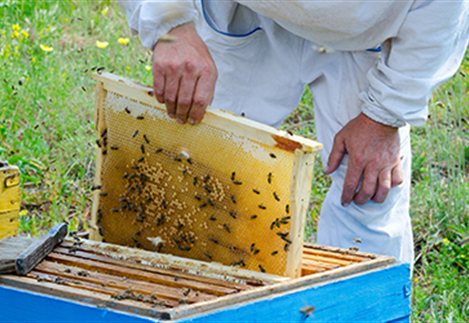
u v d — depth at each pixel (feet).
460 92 21.65
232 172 11.34
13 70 20.70
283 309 9.85
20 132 19.67
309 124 21.81
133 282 10.23
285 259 11.02
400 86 12.23
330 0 11.34
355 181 13.04
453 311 14.76
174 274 10.54
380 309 10.82
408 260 13.99
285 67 13.75
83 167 18.56
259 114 14.10
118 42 23.94
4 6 24.25
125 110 12.09
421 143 20.58
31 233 16.24
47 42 22.94
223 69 13.82
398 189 13.37
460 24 12.13
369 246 13.64
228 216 11.55
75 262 10.87
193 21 11.96
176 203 11.98
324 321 10.27
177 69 11.43
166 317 8.99
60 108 20.13
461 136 20.31
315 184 19.30
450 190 18.44
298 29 12.28
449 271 16.22
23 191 17.56
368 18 11.59
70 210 17.43
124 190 12.38
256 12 12.76
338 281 10.37
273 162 10.92
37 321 9.84
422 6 11.75
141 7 12.10
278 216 11.03
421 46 11.92
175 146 11.78
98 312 9.39
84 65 22.44
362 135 12.84
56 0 25.59
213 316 9.20
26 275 10.32
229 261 11.66
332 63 13.42
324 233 13.97
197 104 11.35
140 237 12.44
